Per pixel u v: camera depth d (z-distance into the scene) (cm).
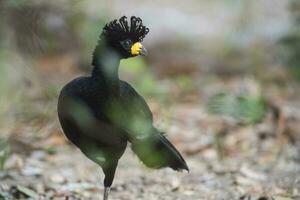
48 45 1802
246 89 1614
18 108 1405
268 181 1127
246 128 1381
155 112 1455
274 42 1964
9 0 1459
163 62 1927
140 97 952
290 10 1869
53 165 1204
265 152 1290
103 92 897
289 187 1086
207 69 1895
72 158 1248
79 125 898
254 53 1902
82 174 1160
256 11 2052
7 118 1368
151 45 2005
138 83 1659
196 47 2028
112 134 905
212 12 2188
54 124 1348
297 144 1318
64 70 1786
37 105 1415
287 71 1794
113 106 898
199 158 1272
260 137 1352
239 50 1998
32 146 1256
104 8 1877
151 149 945
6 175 1120
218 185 1116
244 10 2055
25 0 1498
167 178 1150
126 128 905
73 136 922
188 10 2183
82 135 911
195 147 1298
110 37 915
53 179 1126
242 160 1252
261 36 1997
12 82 1477
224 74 1873
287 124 1376
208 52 2008
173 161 959
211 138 1344
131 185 1112
